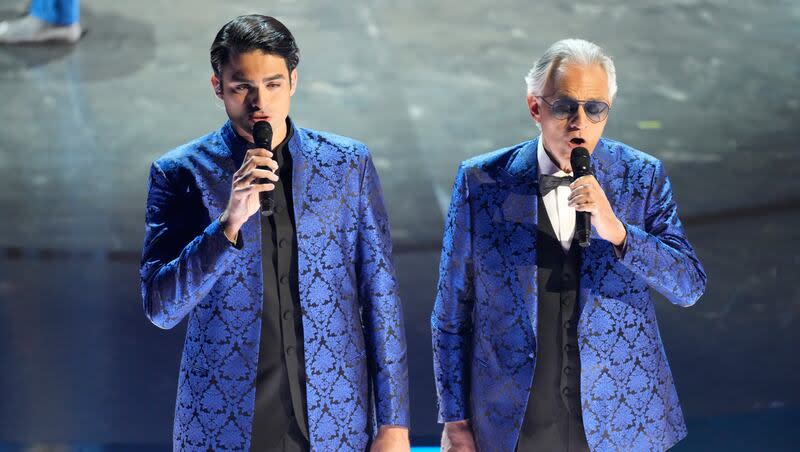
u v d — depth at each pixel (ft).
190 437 27.63
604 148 29.27
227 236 25.96
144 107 103.76
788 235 80.59
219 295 27.45
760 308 68.69
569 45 28.07
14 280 74.59
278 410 27.71
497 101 105.60
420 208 86.84
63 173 92.99
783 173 92.32
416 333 65.26
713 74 111.65
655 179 29.12
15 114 101.76
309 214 27.99
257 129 26.40
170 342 64.69
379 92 106.73
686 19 121.90
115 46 113.70
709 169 93.61
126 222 85.30
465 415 30.12
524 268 28.63
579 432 28.68
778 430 50.80
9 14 118.62
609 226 26.94
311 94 106.01
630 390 28.58
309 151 28.45
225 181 27.91
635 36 118.21
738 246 79.00
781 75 111.45
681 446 49.16
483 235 29.25
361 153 28.94
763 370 59.36
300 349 27.81
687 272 28.22
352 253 28.78
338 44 115.34
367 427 28.68
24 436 51.72
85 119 101.40
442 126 101.09
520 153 29.53
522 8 123.54
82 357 62.18
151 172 28.43
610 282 28.43
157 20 118.73
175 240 27.86
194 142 28.60
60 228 83.92
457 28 119.03
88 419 54.08
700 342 63.82
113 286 74.02
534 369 28.43
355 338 28.50
